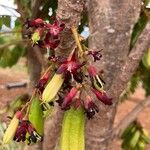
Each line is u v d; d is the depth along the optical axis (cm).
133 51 53
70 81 39
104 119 56
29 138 44
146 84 100
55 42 40
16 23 90
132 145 98
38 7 77
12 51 101
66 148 40
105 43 54
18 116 43
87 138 58
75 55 39
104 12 54
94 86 39
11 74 397
